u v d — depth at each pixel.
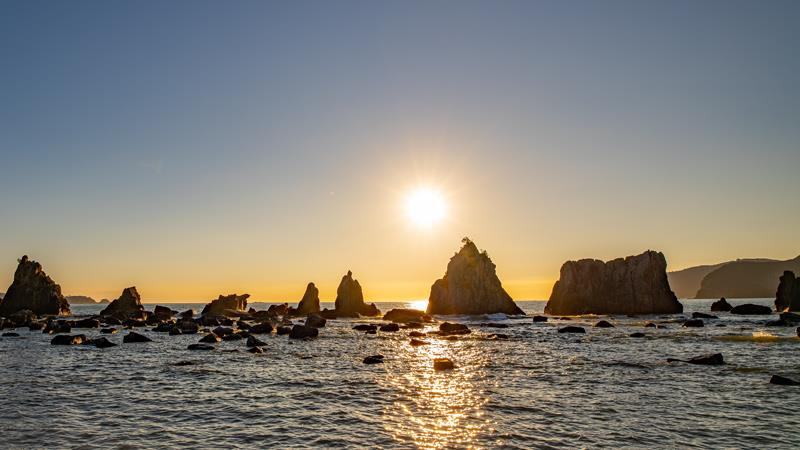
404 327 82.12
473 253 126.31
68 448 17.80
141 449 17.59
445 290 124.25
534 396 26.25
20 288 119.06
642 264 121.50
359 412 22.95
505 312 122.12
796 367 34.84
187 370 35.69
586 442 18.22
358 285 129.12
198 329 72.44
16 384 30.22
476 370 35.34
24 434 19.52
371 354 45.47
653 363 37.59
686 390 27.50
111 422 21.31
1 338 61.81
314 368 36.69
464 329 67.38
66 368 36.72
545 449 17.44
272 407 24.05
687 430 19.70
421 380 31.36
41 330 75.62
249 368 36.69
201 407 24.09
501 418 21.70
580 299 123.69
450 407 23.84
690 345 50.09
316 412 23.00
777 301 122.56
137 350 48.81
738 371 33.47
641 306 118.94
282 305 122.50
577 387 28.67
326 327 82.00
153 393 27.50
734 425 20.41
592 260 126.75
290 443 18.30
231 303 116.50
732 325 75.94
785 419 21.27
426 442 18.30
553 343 54.03
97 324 79.62
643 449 17.44
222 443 18.33
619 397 25.83
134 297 117.75
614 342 54.38
